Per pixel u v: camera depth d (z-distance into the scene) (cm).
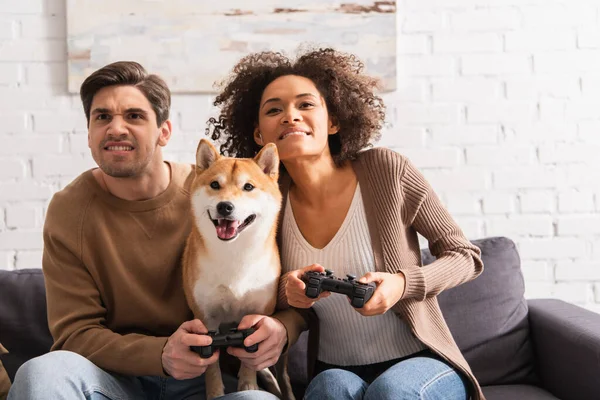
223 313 161
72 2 247
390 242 157
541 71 256
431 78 256
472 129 256
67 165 251
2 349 170
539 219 255
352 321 160
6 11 249
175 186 175
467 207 256
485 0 256
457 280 157
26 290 193
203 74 251
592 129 255
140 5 249
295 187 172
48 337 188
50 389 131
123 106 163
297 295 142
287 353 183
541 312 201
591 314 192
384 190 160
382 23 252
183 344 141
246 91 179
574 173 256
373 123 176
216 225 151
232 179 152
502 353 197
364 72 251
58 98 250
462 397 149
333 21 251
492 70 256
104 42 248
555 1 256
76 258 165
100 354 150
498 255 207
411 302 154
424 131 256
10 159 249
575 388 175
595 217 255
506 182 255
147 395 166
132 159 164
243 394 142
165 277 169
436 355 156
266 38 251
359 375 162
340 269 159
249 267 155
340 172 167
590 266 254
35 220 249
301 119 160
